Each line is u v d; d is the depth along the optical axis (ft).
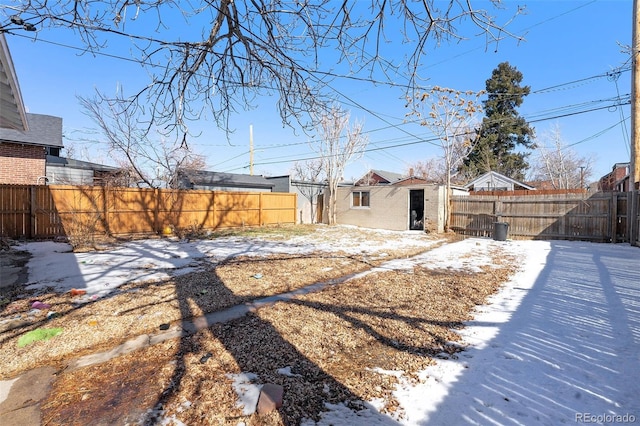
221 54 14.23
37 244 30.78
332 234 43.60
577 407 7.23
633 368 8.85
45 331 11.28
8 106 19.54
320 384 8.13
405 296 15.75
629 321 12.17
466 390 7.90
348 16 11.59
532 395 7.69
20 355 9.80
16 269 20.98
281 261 24.22
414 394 7.73
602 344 10.34
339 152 58.95
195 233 41.39
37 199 34.19
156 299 14.87
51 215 34.81
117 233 38.58
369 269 22.45
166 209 42.29
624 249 30.45
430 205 47.80
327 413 7.01
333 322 12.31
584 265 23.16
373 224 54.44
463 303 14.74
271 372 8.68
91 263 22.91
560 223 38.47
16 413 7.12
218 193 47.44
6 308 13.69
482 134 94.99
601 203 35.78
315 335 11.13
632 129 33.12
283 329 11.62
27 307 13.85
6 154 40.78
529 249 31.76
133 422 6.73
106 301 14.60
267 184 68.28
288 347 10.19
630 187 34.09
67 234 33.30
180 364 9.12
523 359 9.45
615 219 34.91
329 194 61.36
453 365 9.12
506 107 93.81
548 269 22.02
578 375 8.55
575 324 12.04
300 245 33.22
